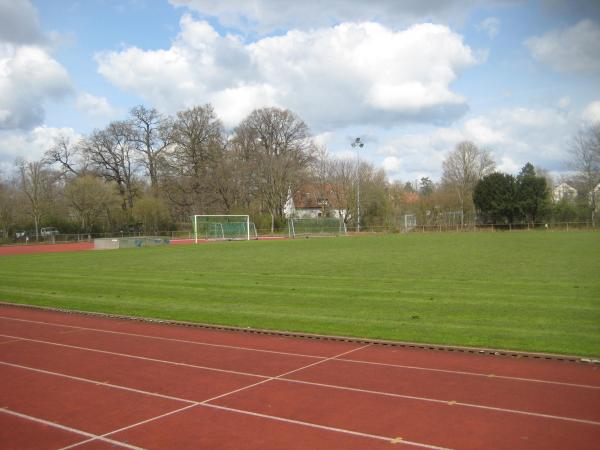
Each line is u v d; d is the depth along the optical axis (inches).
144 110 3243.1
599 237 2001.7
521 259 1184.8
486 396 321.7
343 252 1572.3
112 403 326.3
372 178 3639.3
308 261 1299.2
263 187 3371.1
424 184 6432.1
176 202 3297.2
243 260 1389.0
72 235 3048.7
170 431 279.7
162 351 460.8
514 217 3063.5
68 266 1350.9
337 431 273.0
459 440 257.9
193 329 556.7
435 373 373.7
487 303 643.5
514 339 462.9
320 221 3292.3
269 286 858.8
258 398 327.6
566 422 278.2
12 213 3058.6
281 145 3467.0
